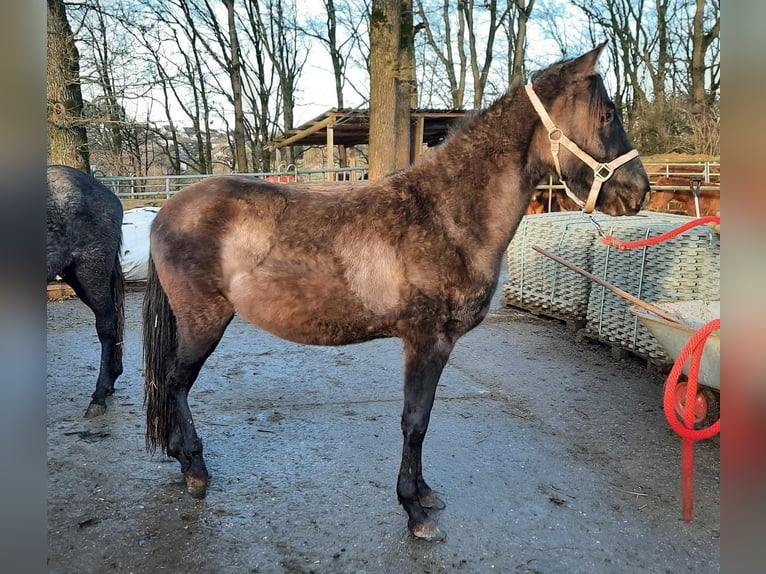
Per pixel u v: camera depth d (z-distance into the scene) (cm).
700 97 1981
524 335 618
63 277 415
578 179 270
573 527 279
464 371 507
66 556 248
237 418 398
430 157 279
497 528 277
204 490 297
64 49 1092
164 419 298
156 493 300
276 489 307
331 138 1328
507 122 272
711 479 326
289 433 376
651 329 378
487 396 448
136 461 334
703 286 466
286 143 1628
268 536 266
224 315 288
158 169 2875
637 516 289
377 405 426
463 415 411
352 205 270
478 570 247
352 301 263
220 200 278
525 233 685
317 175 1909
